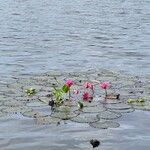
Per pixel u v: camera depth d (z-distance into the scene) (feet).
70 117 33.14
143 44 72.18
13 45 68.80
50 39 76.38
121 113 34.24
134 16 121.39
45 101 36.32
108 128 31.32
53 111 34.32
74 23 101.71
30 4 157.17
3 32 84.23
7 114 33.45
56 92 36.78
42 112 34.04
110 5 158.81
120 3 169.17
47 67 52.03
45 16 116.16
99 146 28.35
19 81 42.86
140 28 94.58
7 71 49.19
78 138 29.60
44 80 43.29
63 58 58.54
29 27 92.58
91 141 27.76
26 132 30.53
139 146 28.58
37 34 82.33
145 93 39.24
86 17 115.75
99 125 31.76
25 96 37.52
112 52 64.23
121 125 31.99
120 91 39.73
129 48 67.97
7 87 40.37
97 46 69.67
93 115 33.60
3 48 65.82
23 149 27.86
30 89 38.42
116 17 117.91
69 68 51.47
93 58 59.06
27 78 44.73
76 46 69.31
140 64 54.95
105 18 114.52
